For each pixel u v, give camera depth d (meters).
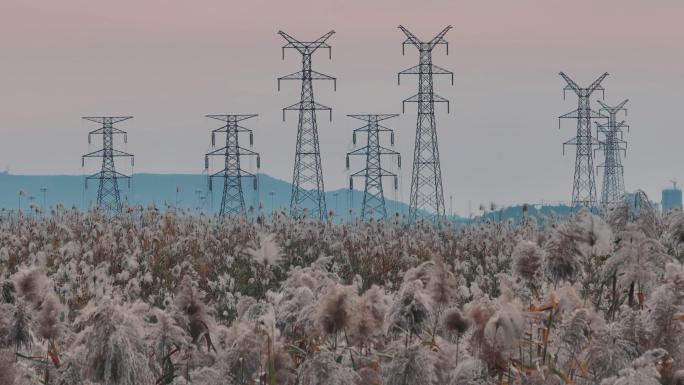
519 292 27.06
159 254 71.06
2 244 81.06
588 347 22.33
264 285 53.75
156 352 22.95
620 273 26.31
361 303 22.09
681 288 22.78
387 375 19.59
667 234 28.70
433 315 22.50
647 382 19.14
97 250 72.00
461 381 20.78
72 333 24.03
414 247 78.44
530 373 22.14
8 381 20.36
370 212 105.00
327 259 28.94
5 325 22.98
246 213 108.19
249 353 21.33
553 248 26.75
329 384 19.09
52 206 102.75
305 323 23.08
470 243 82.50
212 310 24.88
